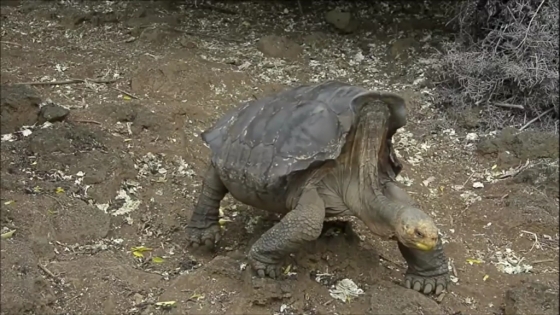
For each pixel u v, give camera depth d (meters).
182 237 4.03
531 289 3.60
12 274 3.40
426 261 3.54
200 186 4.52
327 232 3.89
